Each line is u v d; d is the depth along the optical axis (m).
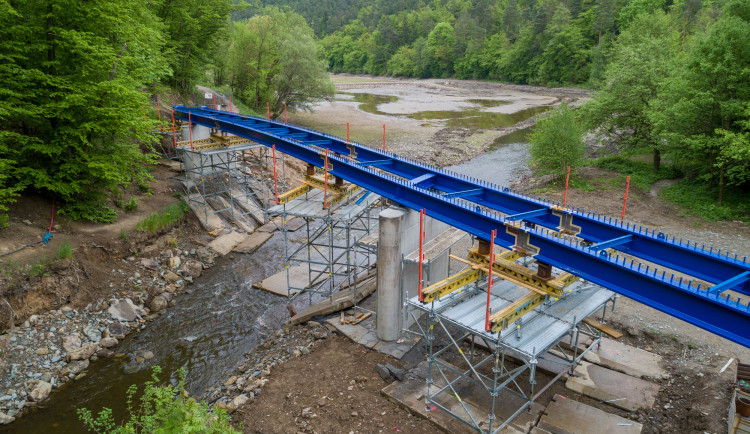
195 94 40.69
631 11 89.44
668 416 10.99
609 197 27.88
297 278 20.41
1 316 14.80
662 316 15.39
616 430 10.41
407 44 156.38
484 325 10.49
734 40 24.39
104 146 20.12
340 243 24.02
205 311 17.95
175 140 25.70
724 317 7.79
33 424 12.16
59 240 18.30
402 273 14.41
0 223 17.53
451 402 11.67
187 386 13.64
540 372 12.92
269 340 15.69
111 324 16.42
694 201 26.27
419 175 17.05
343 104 79.06
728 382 11.91
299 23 62.75
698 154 26.62
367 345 14.53
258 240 24.36
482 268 11.68
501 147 46.78
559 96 90.25
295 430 11.18
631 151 34.81
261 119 25.64
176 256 21.14
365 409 11.77
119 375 14.19
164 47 33.03
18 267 15.90
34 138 17.70
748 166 24.34
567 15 99.31
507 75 115.00
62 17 17.98
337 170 17.33
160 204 23.86
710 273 9.88
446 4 165.50
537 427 10.61
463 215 12.52
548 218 12.91
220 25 38.94
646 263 18.58
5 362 13.81
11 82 16.36
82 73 17.89
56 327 15.54
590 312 11.20
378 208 28.59
